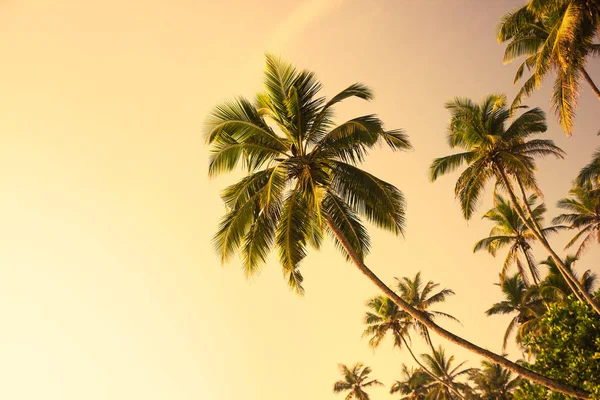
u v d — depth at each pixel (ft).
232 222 48.67
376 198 46.83
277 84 49.26
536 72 59.77
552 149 78.18
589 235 104.01
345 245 48.98
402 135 46.78
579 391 46.96
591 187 103.96
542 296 98.53
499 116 80.64
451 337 46.42
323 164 48.14
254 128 48.24
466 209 80.43
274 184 44.86
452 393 147.23
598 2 52.54
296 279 46.93
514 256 103.86
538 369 54.39
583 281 94.79
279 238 47.24
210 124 46.47
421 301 130.52
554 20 66.13
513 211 103.30
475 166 79.71
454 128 81.87
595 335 51.39
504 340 109.19
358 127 46.65
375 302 135.13
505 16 71.92
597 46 65.21
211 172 48.47
